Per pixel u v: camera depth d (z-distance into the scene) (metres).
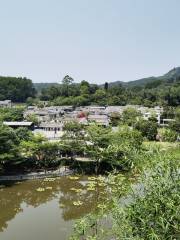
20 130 85.00
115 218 13.97
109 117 152.38
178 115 146.88
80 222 15.09
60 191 62.38
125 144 17.06
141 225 13.14
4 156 66.00
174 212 12.82
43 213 50.59
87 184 65.56
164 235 12.63
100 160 69.81
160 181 13.61
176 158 14.45
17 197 58.75
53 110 184.88
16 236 41.41
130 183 15.25
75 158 77.88
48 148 75.38
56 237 41.06
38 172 72.19
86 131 82.06
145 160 14.95
